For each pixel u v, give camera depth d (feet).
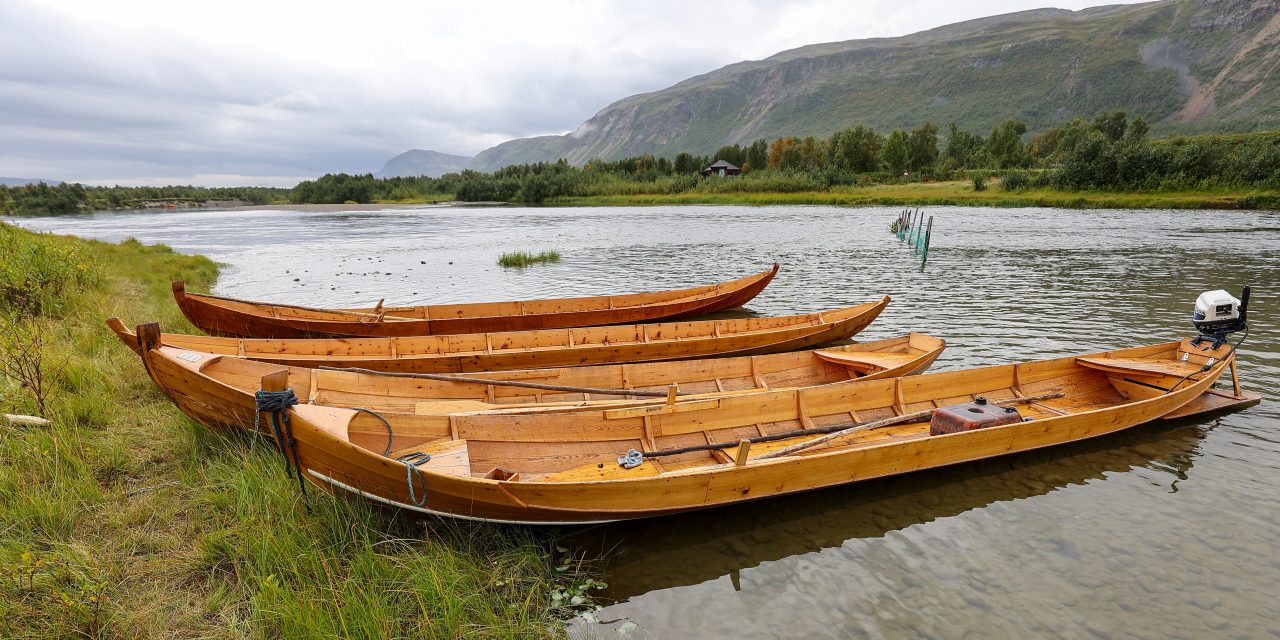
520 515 21.27
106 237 165.27
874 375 34.50
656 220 206.69
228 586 18.56
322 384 29.07
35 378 29.22
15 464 22.17
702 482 22.53
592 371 34.12
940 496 26.50
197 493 22.59
